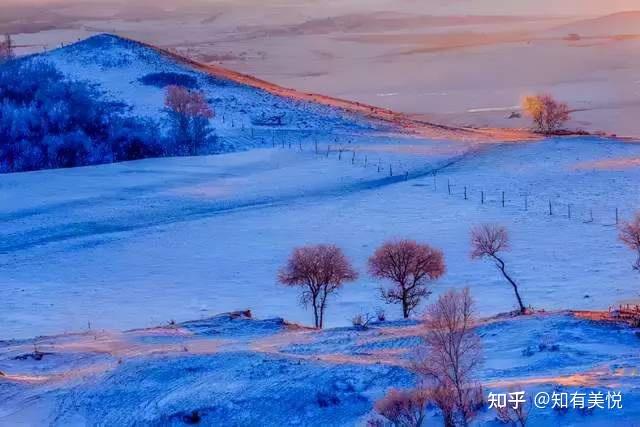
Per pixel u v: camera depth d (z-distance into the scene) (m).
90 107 143.50
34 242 82.94
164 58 178.00
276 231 83.19
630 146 121.12
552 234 77.19
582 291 59.84
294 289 65.31
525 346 39.19
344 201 94.88
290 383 35.06
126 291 66.12
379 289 63.47
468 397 30.02
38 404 35.88
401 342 41.91
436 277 57.38
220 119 144.88
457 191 97.06
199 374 37.31
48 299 64.38
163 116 142.00
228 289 65.94
